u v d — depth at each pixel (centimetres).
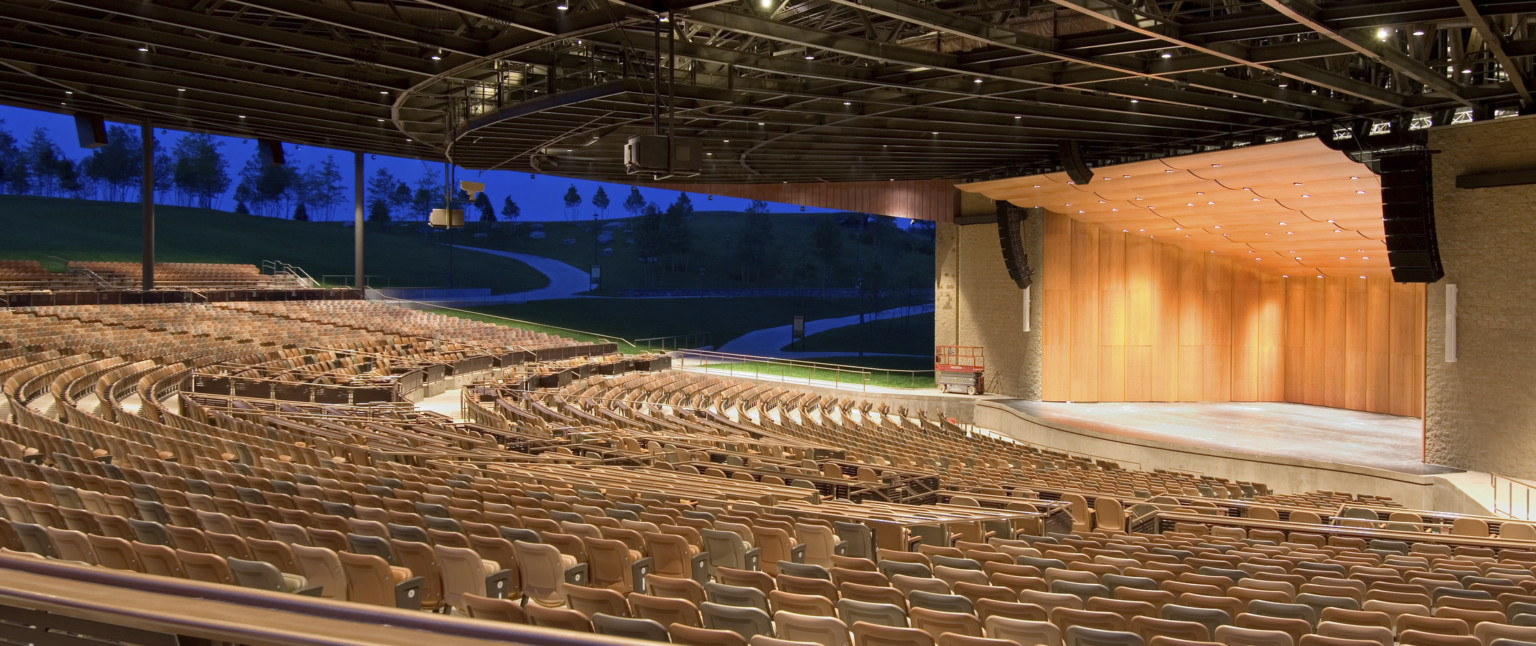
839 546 920
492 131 2203
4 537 578
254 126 2825
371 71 1900
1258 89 1725
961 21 1295
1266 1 1104
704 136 2259
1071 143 2355
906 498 1405
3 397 1930
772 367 4288
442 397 2880
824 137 2316
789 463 1583
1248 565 869
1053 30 1507
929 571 730
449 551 622
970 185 2903
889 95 1873
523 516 850
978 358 3331
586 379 3161
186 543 612
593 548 705
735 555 775
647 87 1703
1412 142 1881
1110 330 3144
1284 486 2128
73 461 962
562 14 1408
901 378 4031
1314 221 2522
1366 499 1792
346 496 874
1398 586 764
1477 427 1914
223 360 2600
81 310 3006
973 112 1983
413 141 2962
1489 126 1862
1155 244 3148
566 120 2073
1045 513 1288
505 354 3328
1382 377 2912
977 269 3325
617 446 1678
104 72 1989
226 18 1589
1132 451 2430
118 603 197
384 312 3925
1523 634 564
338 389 2327
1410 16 1175
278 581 469
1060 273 3127
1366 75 1775
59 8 1620
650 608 520
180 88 2117
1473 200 1897
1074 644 498
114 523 632
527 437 1716
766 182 3281
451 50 1550
